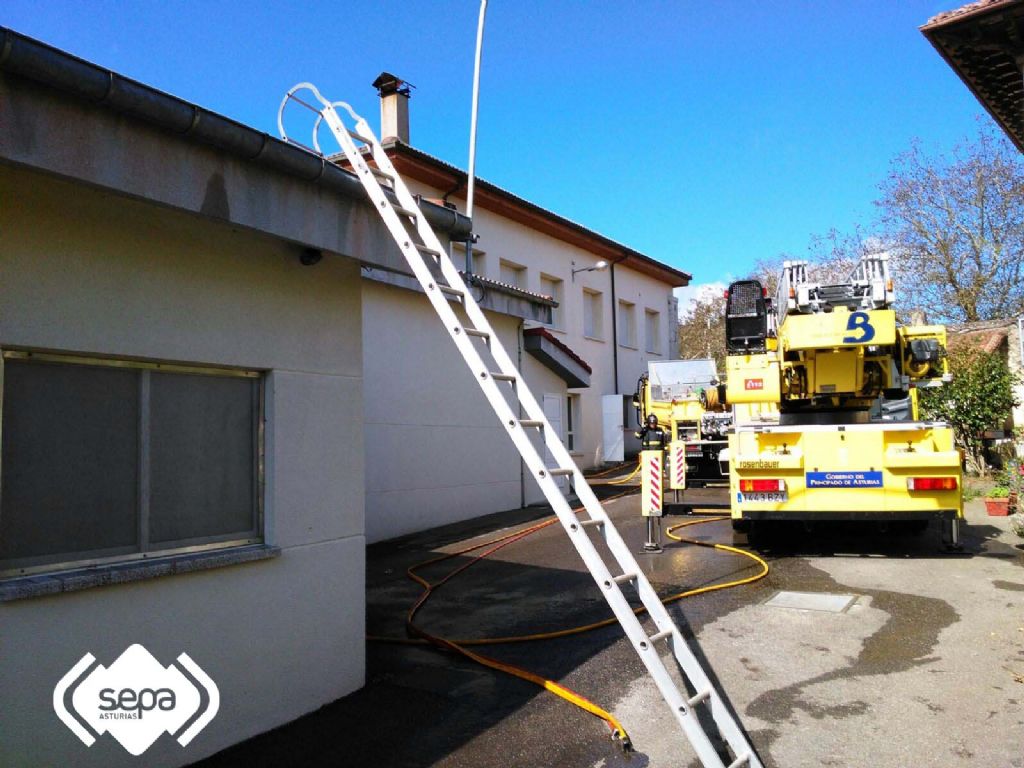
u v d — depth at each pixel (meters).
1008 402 16.62
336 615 4.83
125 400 3.86
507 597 7.52
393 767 3.87
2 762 3.17
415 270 4.54
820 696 4.70
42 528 3.48
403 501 11.85
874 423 8.76
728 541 10.20
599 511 4.08
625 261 25.80
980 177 25.70
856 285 8.94
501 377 4.41
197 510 4.17
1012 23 9.77
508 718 4.47
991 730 4.13
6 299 3.29
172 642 3.85
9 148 2.92
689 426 17.84
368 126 5.21
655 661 3.54
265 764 3.89
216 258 4.22
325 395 4.88
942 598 6.83
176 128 3.51
